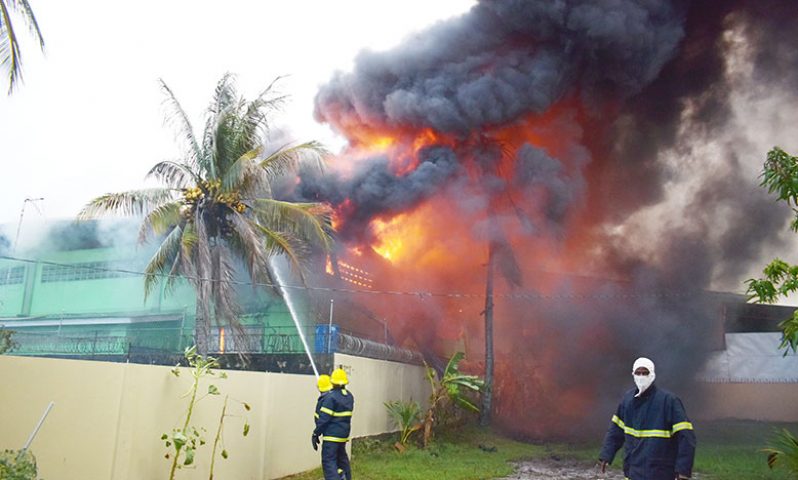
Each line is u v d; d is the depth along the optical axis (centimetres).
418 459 1313
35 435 602
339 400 811
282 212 1608
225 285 1539
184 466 789
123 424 705
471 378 1636
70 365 649
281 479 984
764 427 2220
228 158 1603
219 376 830
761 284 638
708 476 1229
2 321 2141
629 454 523
